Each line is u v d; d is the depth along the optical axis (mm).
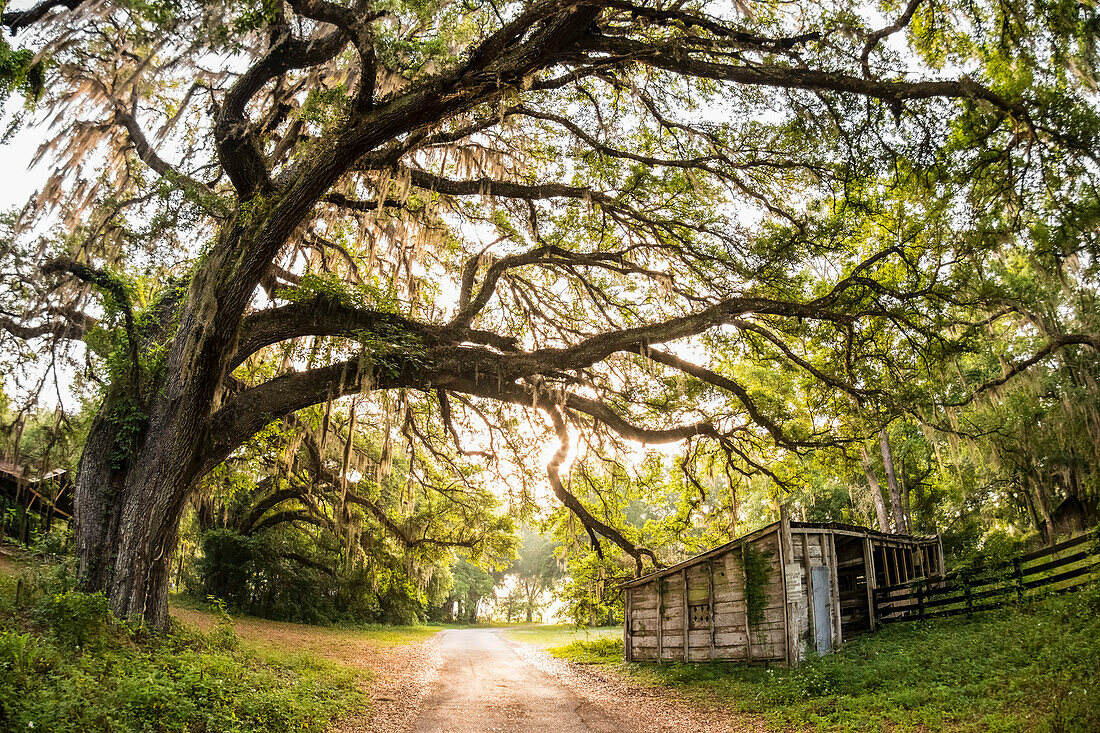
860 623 14984
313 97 11680
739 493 19859
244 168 12469
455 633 40438
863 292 14352
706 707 10969
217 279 11641
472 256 18250
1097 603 9883
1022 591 12219
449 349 14023
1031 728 6617
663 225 16016
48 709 6383
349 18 10664
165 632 11406
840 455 18047
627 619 17719
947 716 7746
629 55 11320
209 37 10344
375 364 13203
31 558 11523
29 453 15320
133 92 14391
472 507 26094
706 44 11273
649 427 18219
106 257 14906
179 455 11711
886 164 12562
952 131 11703
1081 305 15898
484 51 10398
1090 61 10555
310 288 13102
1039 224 11820
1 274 12750
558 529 22875
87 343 12961
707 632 15031
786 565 13281
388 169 14117
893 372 15219
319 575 33125
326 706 10242
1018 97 10859
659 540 22109
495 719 10617
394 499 32531
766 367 17797
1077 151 10938
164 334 13383
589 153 16109
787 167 14852
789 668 12445
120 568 11031
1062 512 23328
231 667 10125
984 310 14023
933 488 29797
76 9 10352
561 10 10062
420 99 11148
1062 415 19312
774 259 14570
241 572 27516
